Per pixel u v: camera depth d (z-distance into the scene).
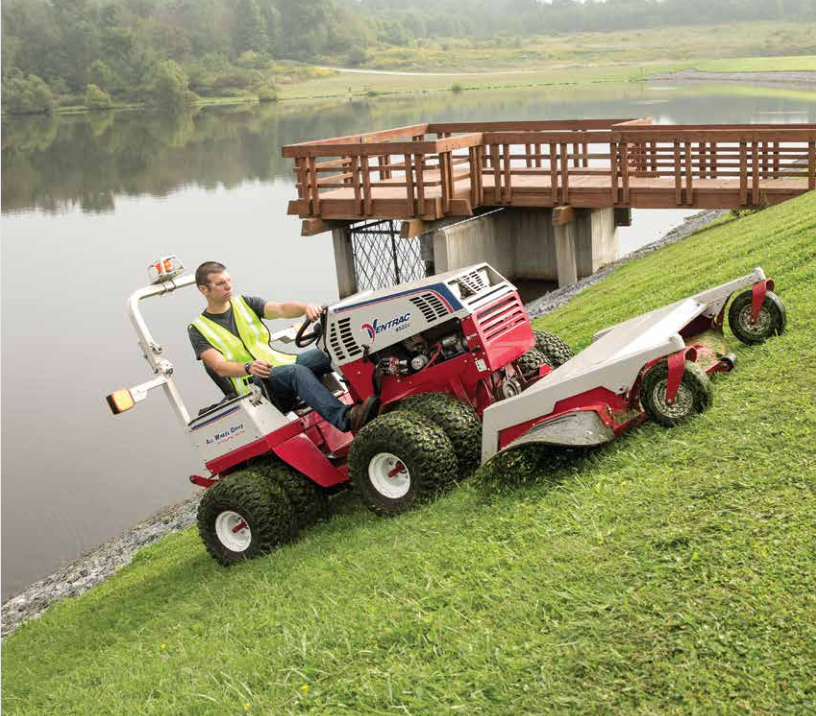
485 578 4.59
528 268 20.41
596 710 3.48
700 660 3.57
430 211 18.38
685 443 5.27
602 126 21.34
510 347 6.34
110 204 47.59
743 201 17.06
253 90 171.00
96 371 21.42
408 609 4.57
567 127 21.80
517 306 6.52
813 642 3.50
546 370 6.77
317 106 133.25
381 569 5.20
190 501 13.05
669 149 17.72
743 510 4.40
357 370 6.46
